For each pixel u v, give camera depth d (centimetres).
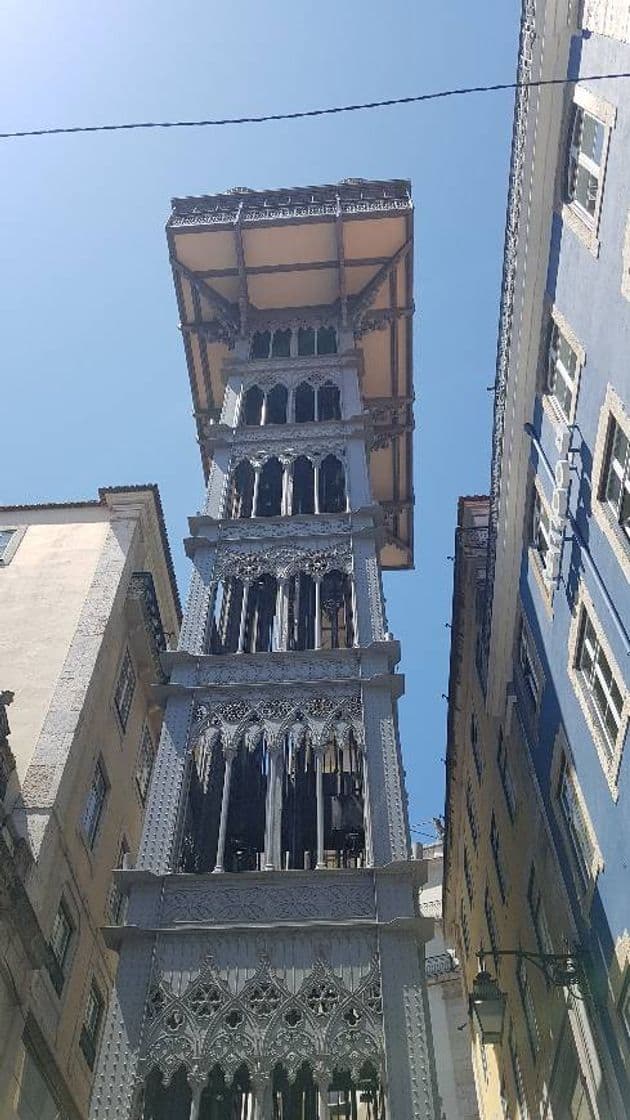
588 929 1806
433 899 5231
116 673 2606
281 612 2236
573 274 1828
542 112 1878
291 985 1556
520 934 2558
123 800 2584
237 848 1880
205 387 3534
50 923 1980
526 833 2405
